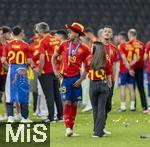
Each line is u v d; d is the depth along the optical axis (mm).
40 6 107938
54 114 41000
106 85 31703
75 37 32500
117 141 30594
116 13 107750
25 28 102125
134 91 47969
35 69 38719
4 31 41000
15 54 37594
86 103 51844
